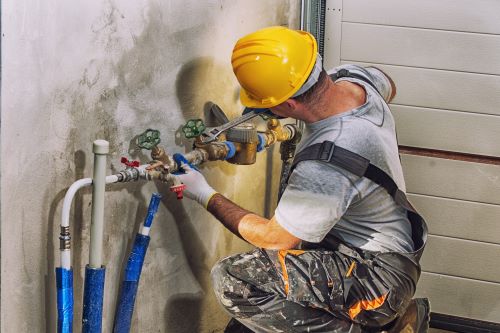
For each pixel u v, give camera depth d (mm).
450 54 3182
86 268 2025
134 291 2199
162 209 2430
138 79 2197
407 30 3207
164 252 2484
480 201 3289
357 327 2367
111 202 2188
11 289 1864
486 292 3355
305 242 2475
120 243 2266
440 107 3252
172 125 2400
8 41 1720
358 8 3236
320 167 2135
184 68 2408
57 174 1952
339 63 3338
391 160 2248
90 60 1993
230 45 2670
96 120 2057
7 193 1790
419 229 2426
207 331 2834
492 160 3246
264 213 3211
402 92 3281
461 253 3355
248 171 2959
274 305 2314
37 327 1994
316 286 2303
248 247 3113
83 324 2043
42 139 1878
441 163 3301
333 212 2133
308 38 2266
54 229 1984
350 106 2248
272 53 2135
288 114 2229
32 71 1806
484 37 3127
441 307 3395
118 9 2062
